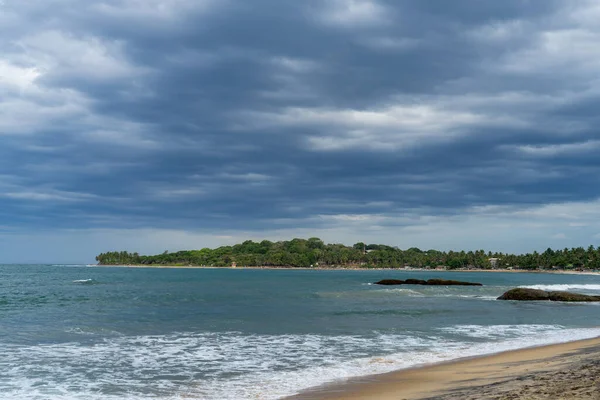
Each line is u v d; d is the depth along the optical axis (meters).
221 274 171.88
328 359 19.27
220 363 18.53
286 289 70.88
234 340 23.81
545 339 24.52
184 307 40.81
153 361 18.83
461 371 16.53
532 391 11.85
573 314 38.09
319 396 13.62
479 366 17.36
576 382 12.68
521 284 109.19
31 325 28.38
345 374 16.58
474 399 11.48
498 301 51.50
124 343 22.70
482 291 69.25
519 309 42.06
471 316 35.59
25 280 98.69
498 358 19.02
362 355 20.12
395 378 15.78
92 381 15.69
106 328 27.38
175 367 17.81
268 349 21.44
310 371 17.11
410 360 18.92
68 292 60.56
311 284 89.94
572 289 86.81
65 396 13.99
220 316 33.97
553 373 14.48
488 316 35.72
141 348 21.50
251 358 19.47
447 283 88.31
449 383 14.59
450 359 19.03
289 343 23.02
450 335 25.78
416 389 13.98
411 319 33.19
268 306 42.41
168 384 15.37
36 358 19.05
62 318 32.09
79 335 24.80
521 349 21.31
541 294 52.56
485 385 13.62
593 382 12.49
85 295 55.19
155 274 159.38
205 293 59.84
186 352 20.67
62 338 23.84
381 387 14.49
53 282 90.38
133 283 88.69
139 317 33.03
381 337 24.95
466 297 57.31
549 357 18.70
